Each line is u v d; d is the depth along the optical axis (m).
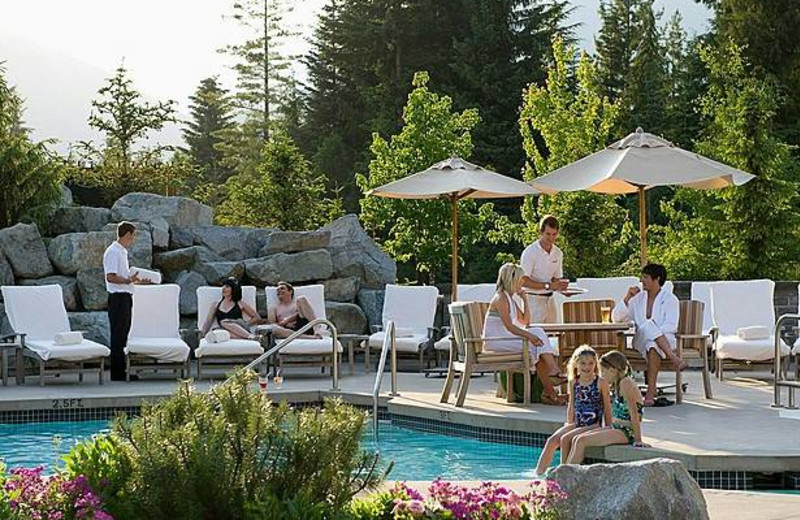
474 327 10.88
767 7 32.00
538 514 5.23
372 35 37.34
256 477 5.07
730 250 23.38
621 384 8.30
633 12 38.69
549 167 23.30
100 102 29.31
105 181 22.69
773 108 23.42
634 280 14.13
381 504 5.25
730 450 8.19
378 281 17.38
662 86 38.31
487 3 35.28
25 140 18.61
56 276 16.05
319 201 27.53
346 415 5.37
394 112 36.06
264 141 41.06
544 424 9.65
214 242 17.23
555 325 10.97
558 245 22.62
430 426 10.77
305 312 14.47
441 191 13.55
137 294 14.20
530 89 23.61
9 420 11.63
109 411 11.91
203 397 5.36
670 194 33.66
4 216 17.45
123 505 4.90
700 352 11.47
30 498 4.93
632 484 5.56
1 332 15.05
